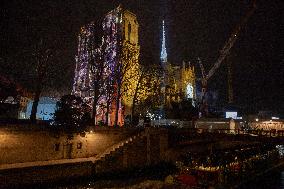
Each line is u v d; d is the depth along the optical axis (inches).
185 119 3154.5
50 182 1290.6
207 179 1205.1
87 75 2669.8
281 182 1464.1
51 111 2352.4
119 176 1596.9
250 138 1769.2
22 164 1246.3
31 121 1475.1
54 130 1391.5
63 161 1402.6
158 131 1893.5
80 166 1435.8
